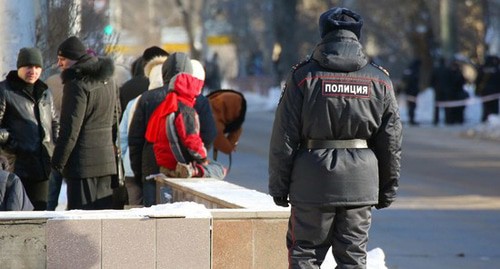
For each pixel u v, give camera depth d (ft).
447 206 81.05
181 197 48.03
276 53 273.95
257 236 37.17
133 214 35.88
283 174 35.04
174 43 345.92
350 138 35.04
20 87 49.26
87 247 35.17
